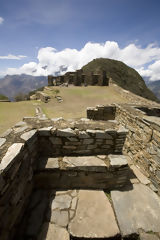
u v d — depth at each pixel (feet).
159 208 8.01
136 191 9.22
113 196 8.57
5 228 5.13
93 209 7.52
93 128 9.22
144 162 11.68
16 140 6.91
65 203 7.72
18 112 28.04
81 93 51.80
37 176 8.30
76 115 28.50
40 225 6.51
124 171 8.64
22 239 5.98
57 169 8.15
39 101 43.39
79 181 8.62
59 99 41.60
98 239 6.26
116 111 20.51
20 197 6.44
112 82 66.03
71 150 9.11
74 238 6.27
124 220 7.09
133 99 40.14
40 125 9.16
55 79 85.81
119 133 8.84
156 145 10.06
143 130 11.89
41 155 9.12
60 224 6.63
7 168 4.97
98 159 8.82
